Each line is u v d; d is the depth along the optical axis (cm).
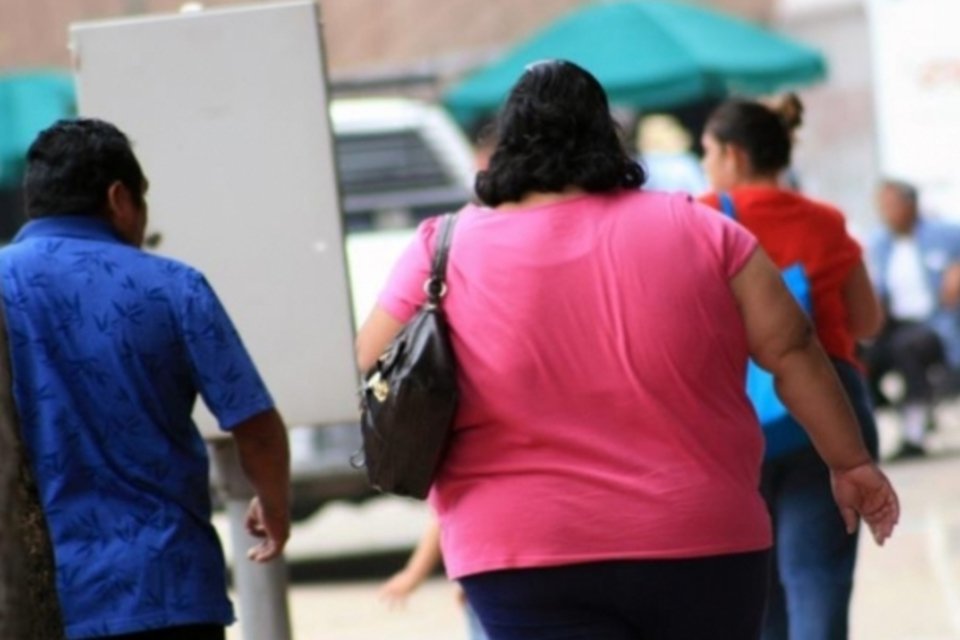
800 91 6003
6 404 1026
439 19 7044
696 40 5059
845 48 6094
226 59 1538
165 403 1198
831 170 6112
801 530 1512
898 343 4278
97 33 1540
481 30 7012
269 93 1535
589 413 1123
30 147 1237
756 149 1560
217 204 1540
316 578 3180
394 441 1140
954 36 5309
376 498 2947
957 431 4797
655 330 1121
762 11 6825
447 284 1146
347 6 7056
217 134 1539
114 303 1196
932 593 2666
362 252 3192
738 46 5094
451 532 1148
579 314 1126
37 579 1054
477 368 1134
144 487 1188
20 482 1031
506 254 1137
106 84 1540
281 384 1540
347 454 2884
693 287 1130
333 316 1538
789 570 1521
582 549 1112
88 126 1237
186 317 1199
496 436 1132
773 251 1529
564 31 5138
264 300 1539
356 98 4666
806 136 6116
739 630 1139
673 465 1119
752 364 1510
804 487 1511
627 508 1113
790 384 1166
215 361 1200
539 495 1118
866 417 1555
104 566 1173
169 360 1199
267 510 1246
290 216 1538
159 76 1540
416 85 4984
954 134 5322
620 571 1113
